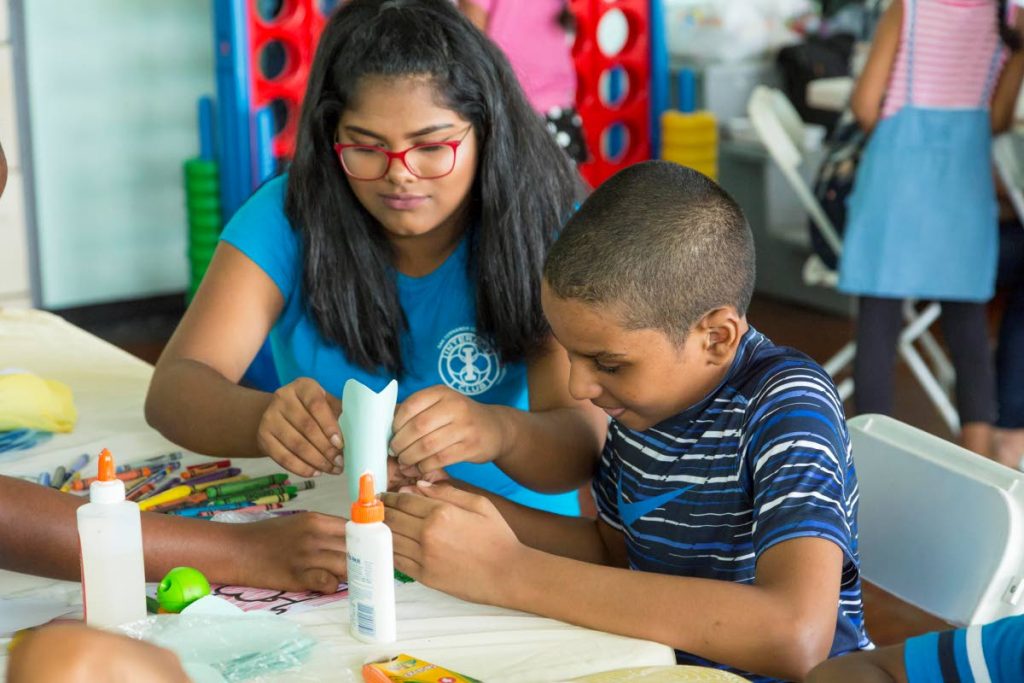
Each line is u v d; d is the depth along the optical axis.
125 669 0.60
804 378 1.17
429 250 1.51
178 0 4.21
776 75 4.90
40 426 1.56
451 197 1.40
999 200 3.01
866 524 1.36
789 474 1.10
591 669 1.00
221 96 3.52
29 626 1.07
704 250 1.13
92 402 1.70
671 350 1.15
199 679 0.91
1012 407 2.95
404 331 1.54
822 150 4.00
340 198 1.46
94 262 4.32
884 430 1.37
